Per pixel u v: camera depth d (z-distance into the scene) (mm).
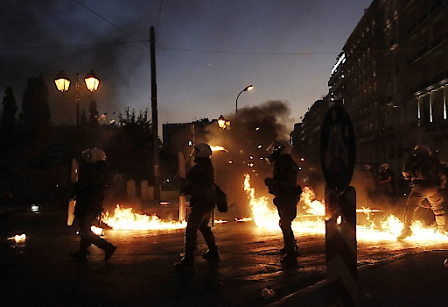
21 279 7297
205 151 8117
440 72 47531
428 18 47500
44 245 10766
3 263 8500
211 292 6520
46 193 29594
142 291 6602
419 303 5668
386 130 62812
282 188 8289
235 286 6805
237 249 9797
